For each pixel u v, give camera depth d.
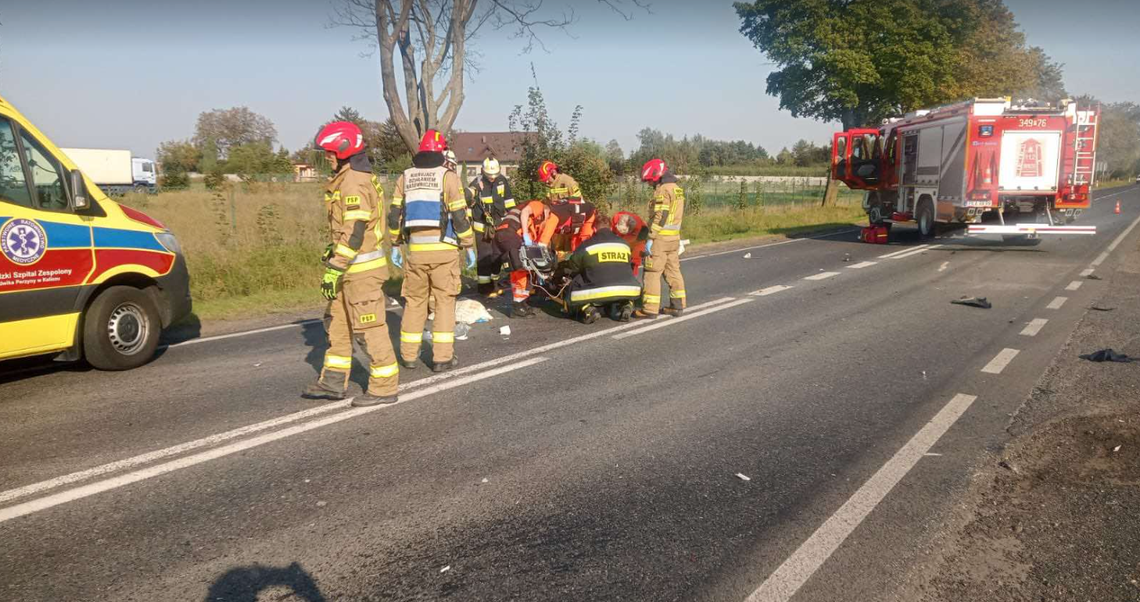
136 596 3.21
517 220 9.38
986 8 39.38
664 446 4.90
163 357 7.29
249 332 8.51
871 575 3.38
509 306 9.91
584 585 3.29
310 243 13.99
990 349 7.48
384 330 5.71
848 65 33.69
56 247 6.19
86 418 5.42
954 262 14.79
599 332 8.34
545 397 5.93
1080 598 3.20
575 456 4.73
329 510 3.99
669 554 3.55
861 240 20.00
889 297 10.68
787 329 8.52
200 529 3.79
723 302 10.30
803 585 3.29
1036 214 17.14
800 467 4.57
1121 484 4.26
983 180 16.69
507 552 3.57
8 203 5.91
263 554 3.55
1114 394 5.86
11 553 3.55
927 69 33.88
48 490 4.21
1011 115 16.55
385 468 4.54
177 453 4.75
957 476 4.43
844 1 35.78
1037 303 10.02
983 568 3.44
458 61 15.73
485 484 4.32
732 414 5.55
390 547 3.62
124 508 4.01
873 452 4.81
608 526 3.82
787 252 17.19
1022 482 4.34
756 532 3.77
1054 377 6.42
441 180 6.41
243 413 5.53
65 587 3.27
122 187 51.50
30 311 6.04
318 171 26.42
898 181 19.97
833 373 6.66
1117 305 9.73
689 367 6.86
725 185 35.47
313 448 4.85
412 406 5.70
